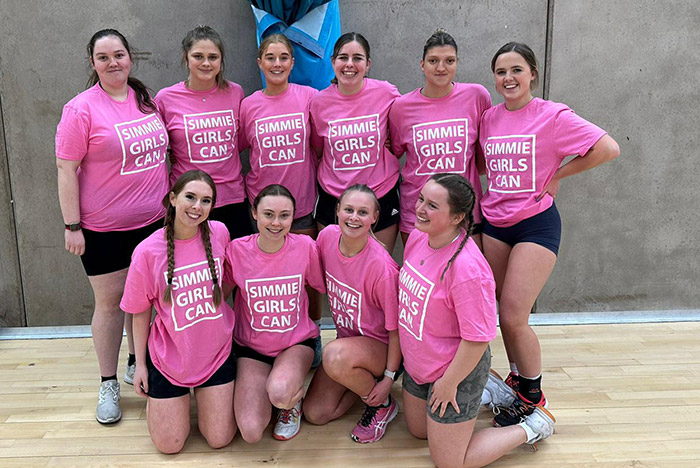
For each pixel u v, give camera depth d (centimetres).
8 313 327
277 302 230
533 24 309
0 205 314
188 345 216
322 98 260
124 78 236
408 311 209
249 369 232
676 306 345
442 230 198
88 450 221
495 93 316
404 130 258
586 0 307
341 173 262
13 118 305
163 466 212
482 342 190
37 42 298
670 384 267
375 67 311
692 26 313
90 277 243
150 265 214
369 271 221
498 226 236
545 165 223
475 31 309
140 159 238
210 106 261
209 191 211
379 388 225
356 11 305
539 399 231
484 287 190
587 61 314
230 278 235
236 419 219
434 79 244
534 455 218
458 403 200
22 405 251
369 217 212
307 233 279
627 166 327
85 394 261
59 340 318
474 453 206
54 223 318
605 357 293
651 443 224
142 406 253
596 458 215
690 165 328
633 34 312
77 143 227
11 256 320
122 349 307
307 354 235
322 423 240
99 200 236
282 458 217
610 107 320
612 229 334
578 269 337
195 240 221
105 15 298
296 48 275
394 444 226
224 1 301
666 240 337
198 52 247
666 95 320
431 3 305
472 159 256
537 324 332
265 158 266
